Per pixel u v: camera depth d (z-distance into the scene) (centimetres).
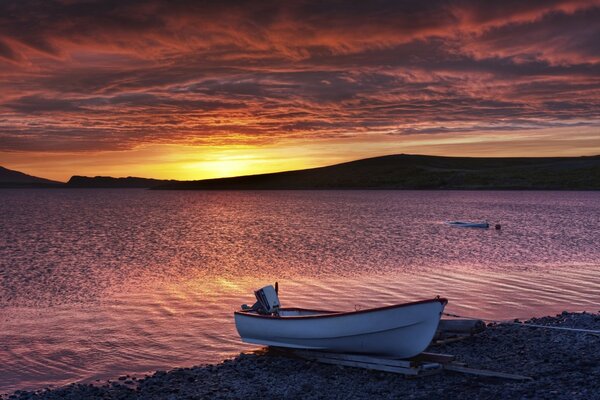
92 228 8031
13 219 10281
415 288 3006
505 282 3153
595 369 1588
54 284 3347
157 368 1812
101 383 1675
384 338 1722
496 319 2288
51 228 8075
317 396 1457
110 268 4009
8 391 1616
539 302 2622
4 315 2523
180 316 2472
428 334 1677
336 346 1786
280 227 7700
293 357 1842
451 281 3212
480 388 1463
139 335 2180
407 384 1522
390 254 4572
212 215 11038
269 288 2030
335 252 4759
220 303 2730
